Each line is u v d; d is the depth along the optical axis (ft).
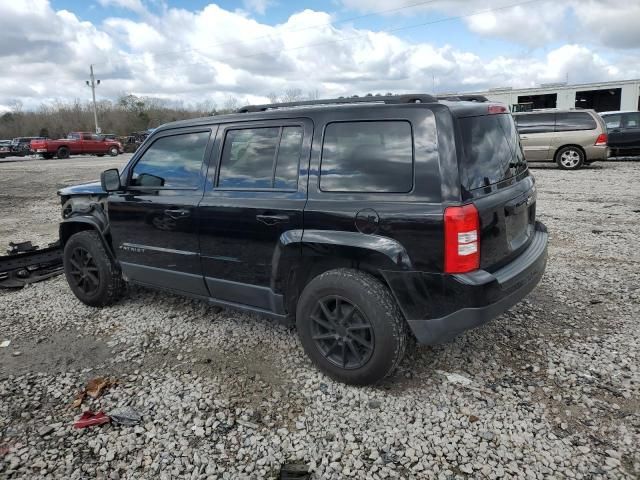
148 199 13.69
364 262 10.00
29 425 9.89
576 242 21.30
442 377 10.93
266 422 9.68
